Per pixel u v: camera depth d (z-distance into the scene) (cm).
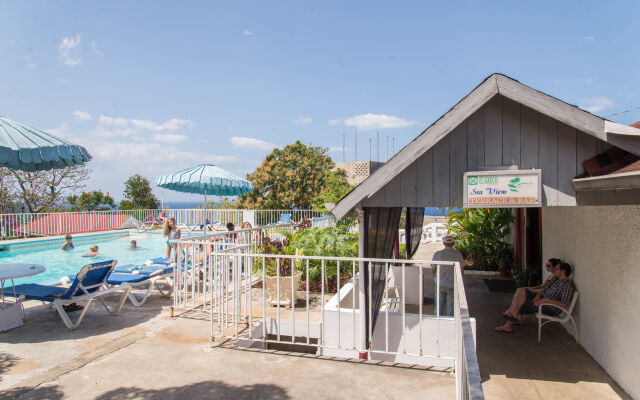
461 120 457
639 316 449
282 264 887
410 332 541
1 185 2400
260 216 2483
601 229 559
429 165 505
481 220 1267
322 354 570
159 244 2005
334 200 2416
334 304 600
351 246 952
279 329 599
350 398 410
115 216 2417
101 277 673
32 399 395
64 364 481
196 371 468
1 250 1692
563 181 466
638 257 452
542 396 472
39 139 554
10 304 615
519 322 709
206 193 1281
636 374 455
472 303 879
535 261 1040
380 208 612
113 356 507
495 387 494
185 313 693
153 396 407
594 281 581
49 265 1424
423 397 414
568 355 595
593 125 420
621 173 353
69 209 2619
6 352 516
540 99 436
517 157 480
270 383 441
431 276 1098
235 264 562
